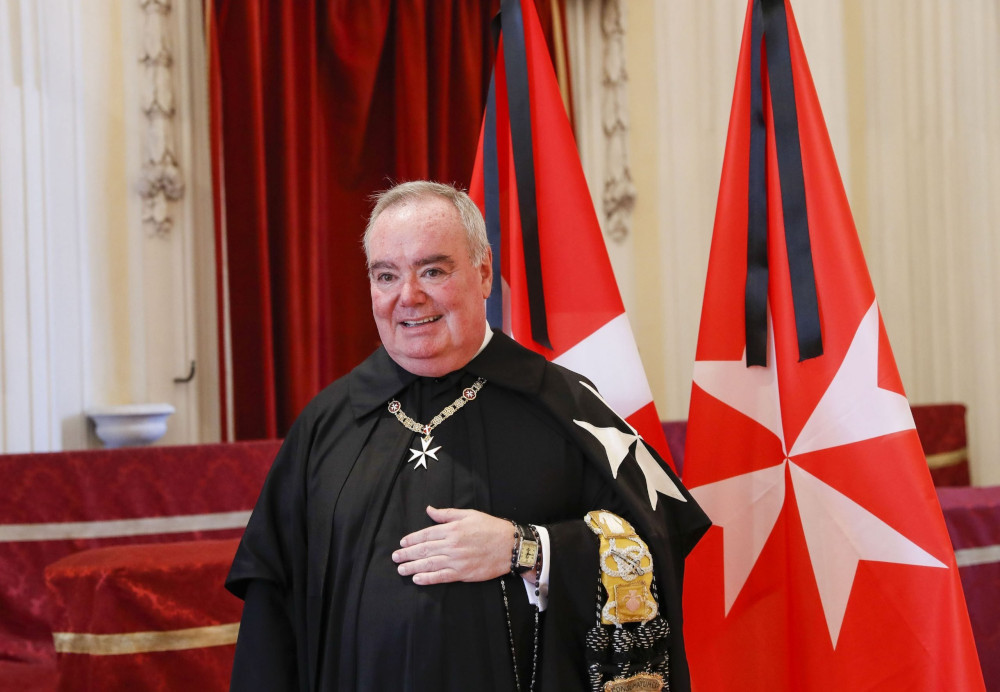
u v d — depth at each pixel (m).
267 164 5.48
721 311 2.35
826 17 5.90
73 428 5.02
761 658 2.25
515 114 2.40
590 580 1.58
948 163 5.71
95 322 5.12
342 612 1.64
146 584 2.69
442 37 5.86
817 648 2.17
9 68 4.84
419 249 1.63
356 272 5.71
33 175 4.88
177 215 5.33
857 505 2.14
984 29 5.59
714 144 6.36
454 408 1.73
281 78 5.45
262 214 5.32
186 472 4.12
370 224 1.72
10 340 4.75
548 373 1.82
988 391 5.54
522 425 1.74
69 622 2.68
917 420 5.15
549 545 1.57
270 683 1.68
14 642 3.83
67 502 3.98
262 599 1.73
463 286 1.67
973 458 5.59
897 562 2.08
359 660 1.59
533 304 2.33
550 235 2.39
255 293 5.33
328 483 1.72
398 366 1.78
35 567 3.91
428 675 1.54
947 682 1.98
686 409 6.33
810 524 2.21
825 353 2.21
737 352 2.34
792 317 2.26
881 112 6.01
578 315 2.36
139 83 5.26
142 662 2.67
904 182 5.93
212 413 5.36
